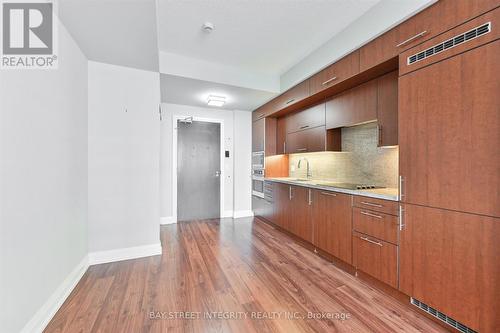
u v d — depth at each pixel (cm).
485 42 132
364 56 218
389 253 191
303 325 156
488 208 131
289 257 275
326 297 191
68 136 201
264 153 442
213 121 472
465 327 142
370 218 210
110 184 261
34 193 150
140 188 276
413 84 172
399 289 182
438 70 156
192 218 458
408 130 175
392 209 188
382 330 152
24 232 139
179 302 182
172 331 150
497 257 127
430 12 160
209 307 176
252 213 495
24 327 137
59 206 183
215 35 249
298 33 246
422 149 166
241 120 492
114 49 230
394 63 201
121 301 183
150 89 283
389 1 187
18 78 137
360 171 294
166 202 431
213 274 230
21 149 138
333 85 259
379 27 196
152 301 183
